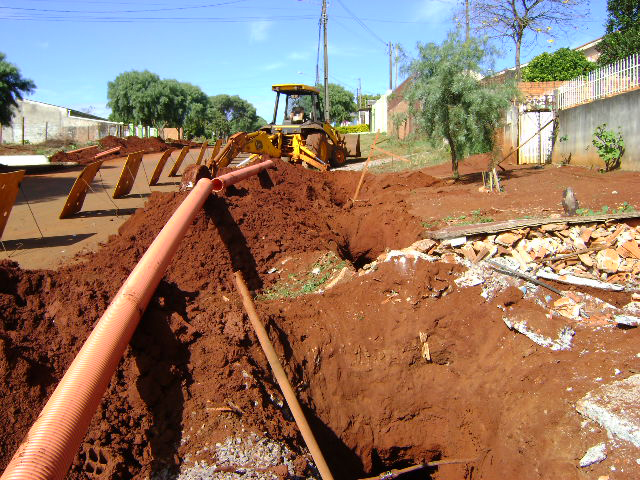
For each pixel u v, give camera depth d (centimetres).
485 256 912
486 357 731
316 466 533
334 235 1089
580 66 2655
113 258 777
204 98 6606
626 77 1502
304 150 1834
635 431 519
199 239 865
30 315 537
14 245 899
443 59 1489
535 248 910
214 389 545
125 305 495
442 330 761
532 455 602
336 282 836
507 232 933
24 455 340
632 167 1416
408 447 754
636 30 2072
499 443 655
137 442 471
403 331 766
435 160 2364
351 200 1398
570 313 762
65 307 555
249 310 687
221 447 484
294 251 942
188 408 521
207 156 2462
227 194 1008
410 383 751
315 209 1195
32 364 486
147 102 4581
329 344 747
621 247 892
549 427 599
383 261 838
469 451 713
